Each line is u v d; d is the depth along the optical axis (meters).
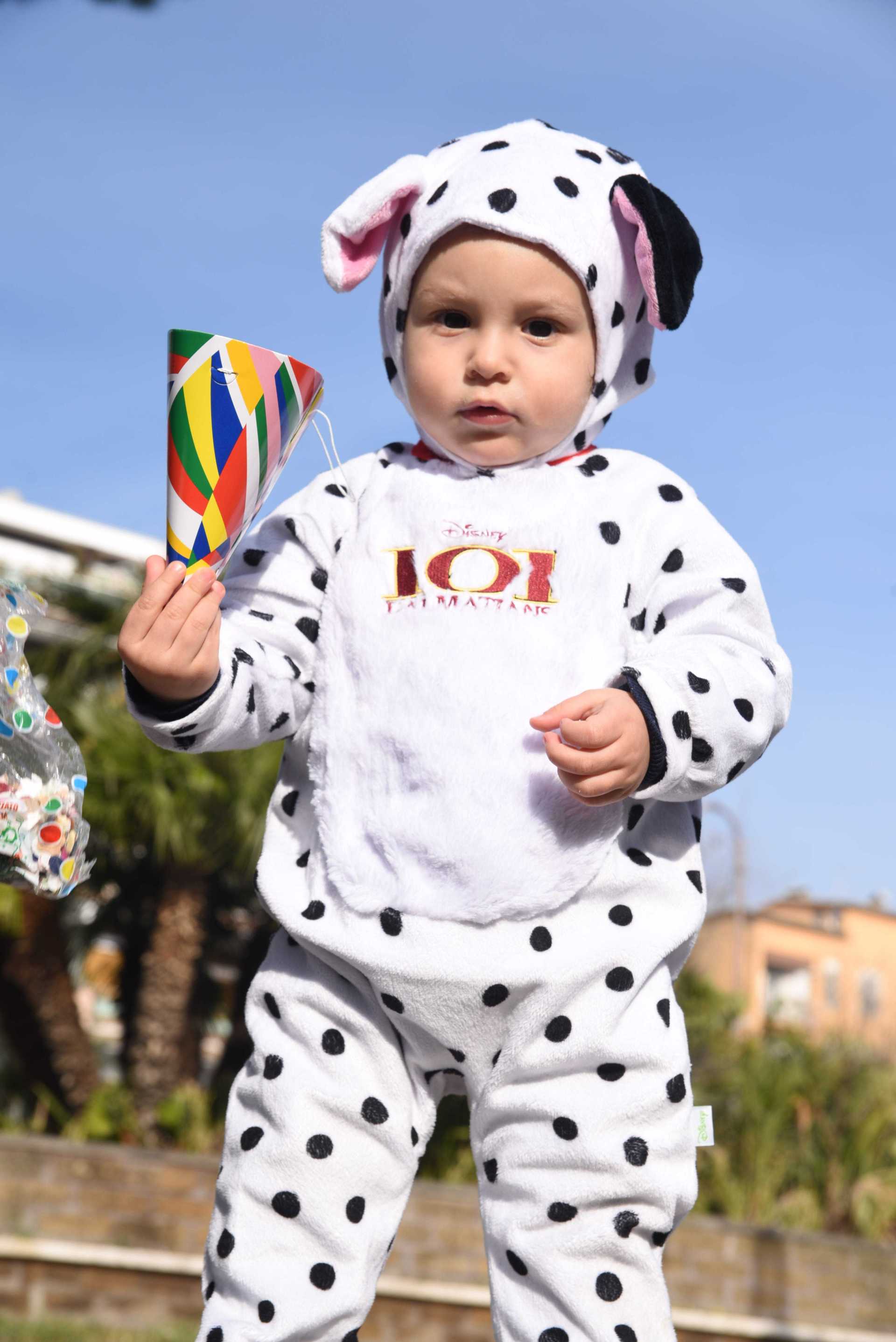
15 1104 12.11
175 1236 8.70
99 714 11.41
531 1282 1.69
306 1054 1.77
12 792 1.77
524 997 1.71
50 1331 7.80
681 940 1.80
